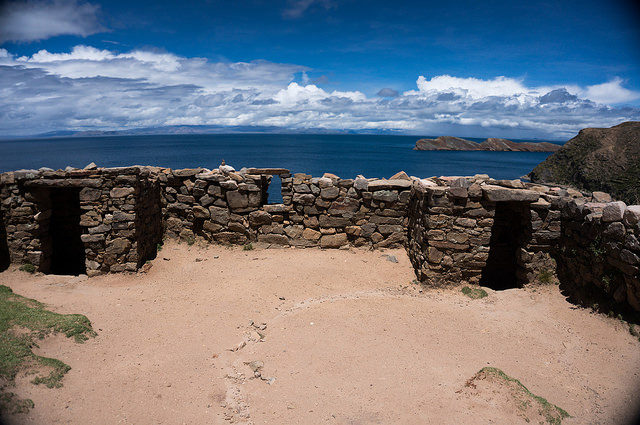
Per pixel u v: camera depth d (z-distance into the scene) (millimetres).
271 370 6410
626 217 7098
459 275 9828
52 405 5234
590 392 5820
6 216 10336
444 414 5270
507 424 5043
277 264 11273
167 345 7215
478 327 7891
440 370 6379
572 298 8609
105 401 5508
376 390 5867
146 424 5133
